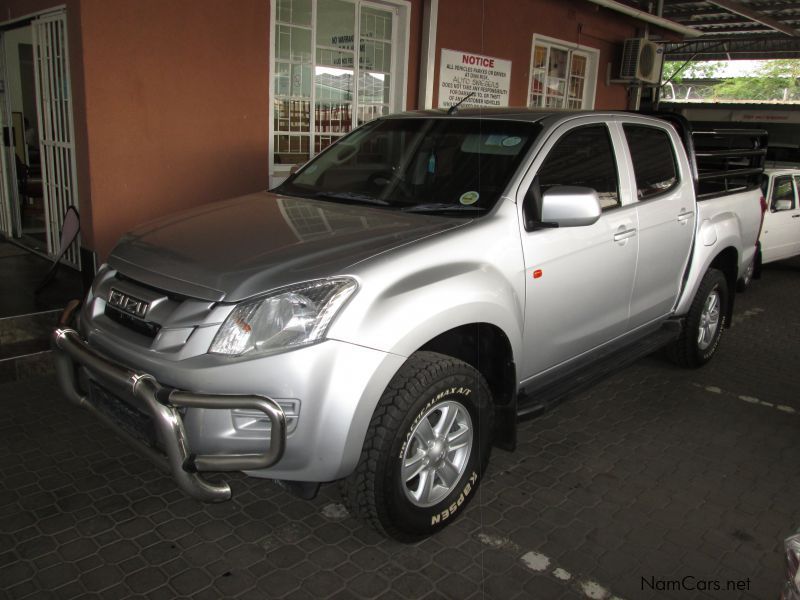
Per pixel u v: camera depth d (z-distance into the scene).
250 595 2.73
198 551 3.00
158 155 5.91
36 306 5.23
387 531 2.92
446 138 3.93
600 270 3.89
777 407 4.75
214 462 2.57
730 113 19.92
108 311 3.16
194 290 2.74
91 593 2.71
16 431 3.97
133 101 5.66
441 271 2.96
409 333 2.75
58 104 6.31
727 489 3.65
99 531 3.10
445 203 3.53
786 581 1.86
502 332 3.22
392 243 2.96
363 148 4.22
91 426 4.06
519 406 3.52
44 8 6.02
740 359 5.73
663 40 13.13
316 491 2.75
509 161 3.59
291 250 2.89
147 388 2.60
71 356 3.01
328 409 2.59
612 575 2.92
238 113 6.38
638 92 12.29
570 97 11.04
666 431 4.31
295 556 2.99
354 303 2.66
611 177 4.11
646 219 4.29
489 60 8.98
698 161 5.10
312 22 6.95
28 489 3.40
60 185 6.52
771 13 12.15
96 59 5.39
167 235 3.27
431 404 2.90
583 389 3.84
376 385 2.67
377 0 7.48
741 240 5.42
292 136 7.04
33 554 2.92
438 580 2.86
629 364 4.25
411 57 7.97
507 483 3.63
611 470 3.80
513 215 3.37
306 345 2.58
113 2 5.39
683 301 4.91
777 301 7.94
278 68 6.77
